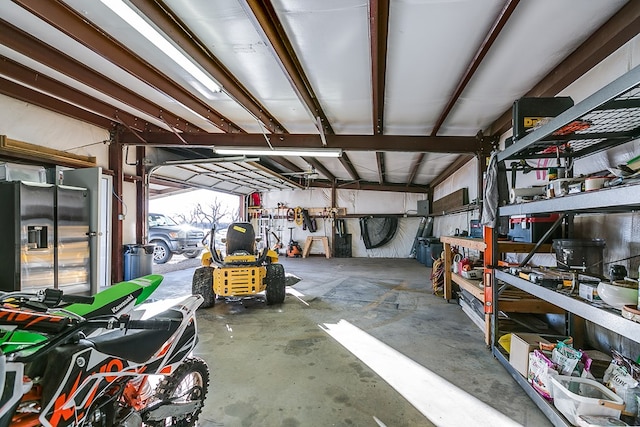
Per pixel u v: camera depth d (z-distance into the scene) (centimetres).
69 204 337
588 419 152
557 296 177
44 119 390
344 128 469
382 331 336
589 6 196
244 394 211
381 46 241
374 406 198
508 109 377
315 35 232
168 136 500
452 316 391
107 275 482
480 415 189
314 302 459
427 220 1039
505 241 306
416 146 483
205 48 251
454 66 275
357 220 1113
